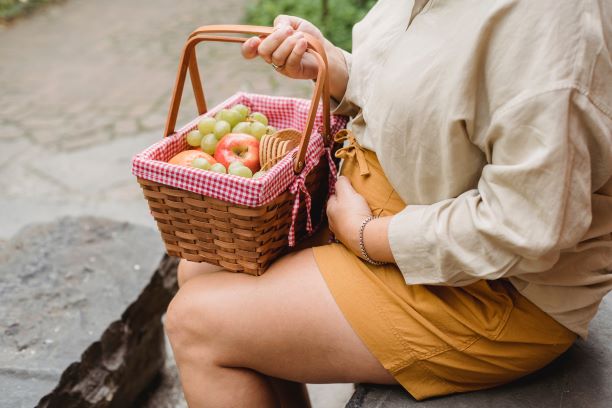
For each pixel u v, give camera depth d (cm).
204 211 113
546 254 92
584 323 110
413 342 109
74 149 380
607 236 107
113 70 498
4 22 620
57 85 474
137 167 114
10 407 148
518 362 111
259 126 130
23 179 349
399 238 106
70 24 617
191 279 125
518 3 90
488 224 96
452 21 102
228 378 118
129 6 670
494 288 109
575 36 87
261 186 105
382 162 113
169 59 514
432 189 109
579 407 114
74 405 162
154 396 205
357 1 562
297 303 112
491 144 98
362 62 129
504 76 92
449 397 115
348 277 112
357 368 114
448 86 99
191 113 416
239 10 636
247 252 115
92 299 187
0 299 185
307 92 434
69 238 214
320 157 128
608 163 92
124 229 220
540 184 90
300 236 133
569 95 87
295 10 564
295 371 117
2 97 457
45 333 173
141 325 195
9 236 296
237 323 113
